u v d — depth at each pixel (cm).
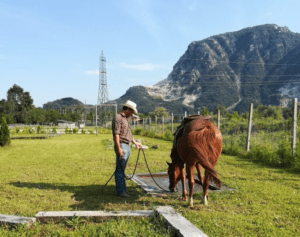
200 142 398
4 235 305
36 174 739
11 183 627
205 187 446
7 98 9650
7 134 1612
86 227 333
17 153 1257
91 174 740
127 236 306
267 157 932
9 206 447
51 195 523
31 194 529
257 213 421
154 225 342
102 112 7331
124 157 523
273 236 334
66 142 1953
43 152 1294
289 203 471
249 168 831
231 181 639
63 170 798
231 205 459
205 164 384
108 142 1830
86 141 2062
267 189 564
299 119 1505
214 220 377
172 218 344
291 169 802
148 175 714
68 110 12794
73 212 371
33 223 346
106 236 310
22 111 9150
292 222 385
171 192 539
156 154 1192
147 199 493
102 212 374
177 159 493
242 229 354
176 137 479
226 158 1050
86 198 507
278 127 1722
